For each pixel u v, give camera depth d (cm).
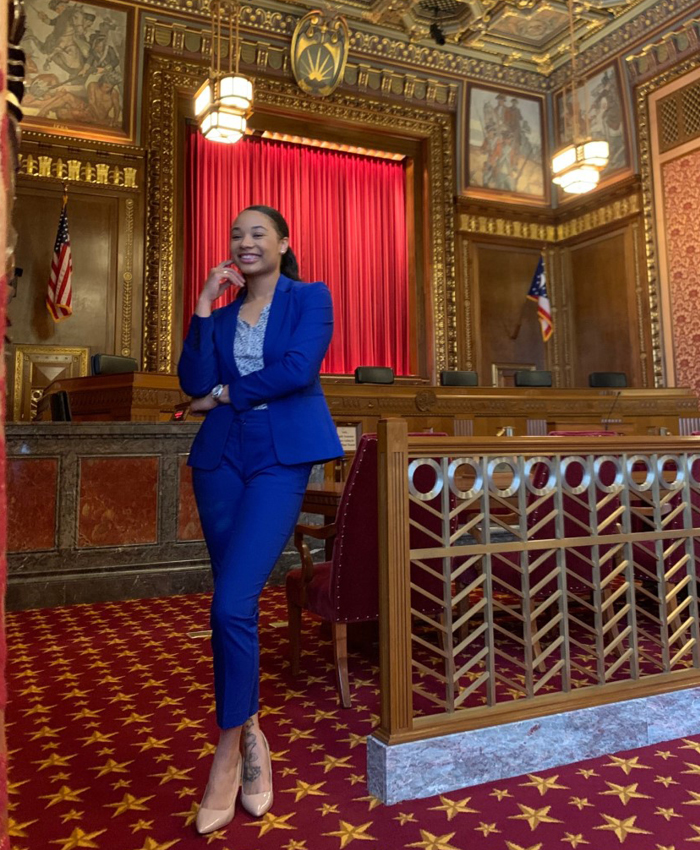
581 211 1138
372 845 153
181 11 923
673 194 994
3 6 75
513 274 1148
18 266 855
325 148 1100
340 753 203
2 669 72
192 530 464
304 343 170
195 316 181
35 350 855
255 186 1050
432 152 1099
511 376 1127
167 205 922
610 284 1092
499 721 188
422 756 177
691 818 163
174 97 937
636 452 219
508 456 202
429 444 190
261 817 166
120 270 898
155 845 154
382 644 183
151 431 455
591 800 173
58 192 879
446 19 1012
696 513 259
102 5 889
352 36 1012
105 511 441
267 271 182
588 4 982
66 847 154
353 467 231
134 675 280
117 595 437
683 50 974
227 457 174
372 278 1119
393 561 182
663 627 220
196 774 191
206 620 379
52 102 876
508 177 1155
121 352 891
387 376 813
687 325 972
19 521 420
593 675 210
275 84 993
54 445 431
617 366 1079
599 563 212
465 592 193
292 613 280
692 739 212
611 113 1081
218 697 163
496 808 169
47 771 193
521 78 1146
